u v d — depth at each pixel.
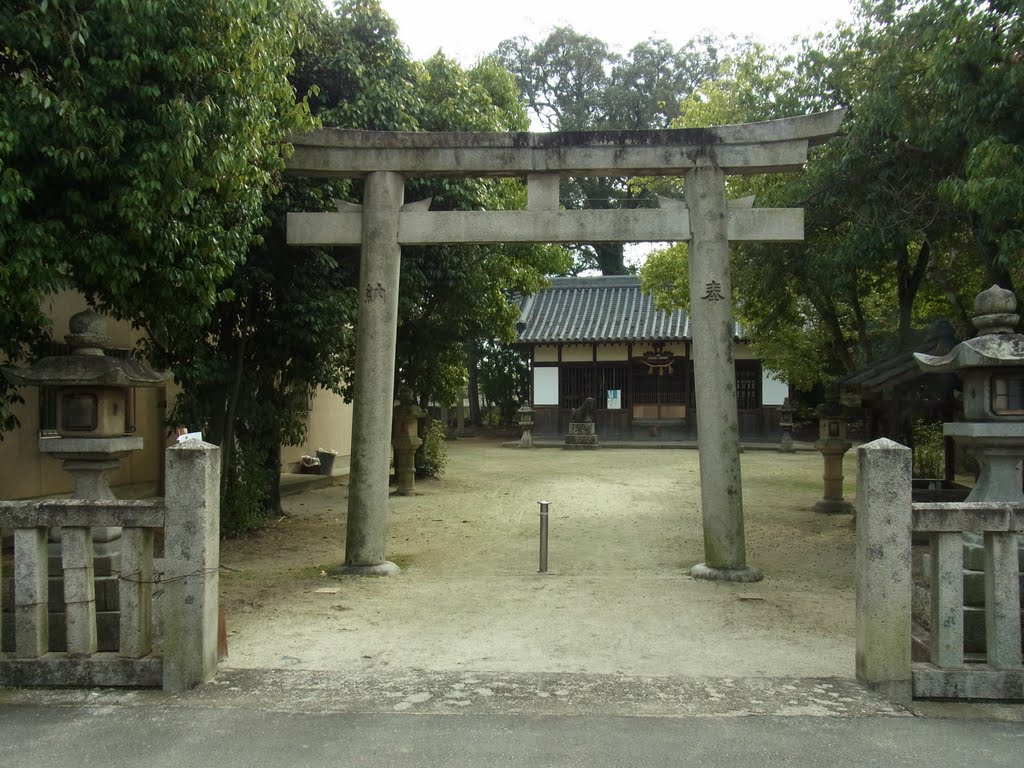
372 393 8.47
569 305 33.06
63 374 5.39
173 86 6.39
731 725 4.27
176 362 9.35
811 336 21.47
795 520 12.41
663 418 31.09
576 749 3.99
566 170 8.36
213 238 6.76
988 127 7.74
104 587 5.09
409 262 12.39
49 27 5.63
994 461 5.53
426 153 8.38
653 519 12.48
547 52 36.06
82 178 5.99
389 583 8.04
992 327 5.67
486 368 35.88
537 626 6.39
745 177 13.35
